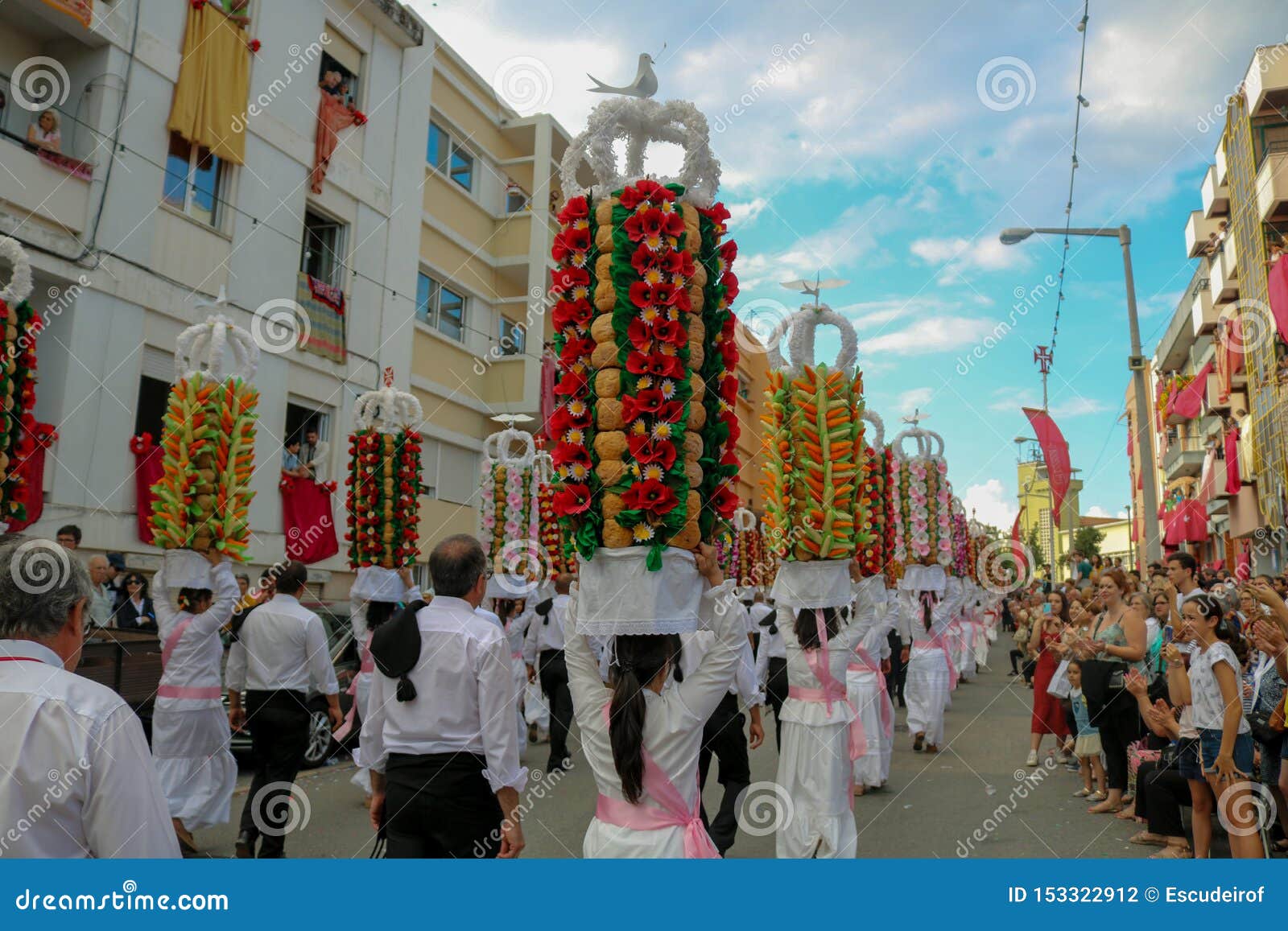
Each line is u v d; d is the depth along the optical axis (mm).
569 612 3287
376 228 16625
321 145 15039
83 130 11438
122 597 10539
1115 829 6855
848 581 5844
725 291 3537
